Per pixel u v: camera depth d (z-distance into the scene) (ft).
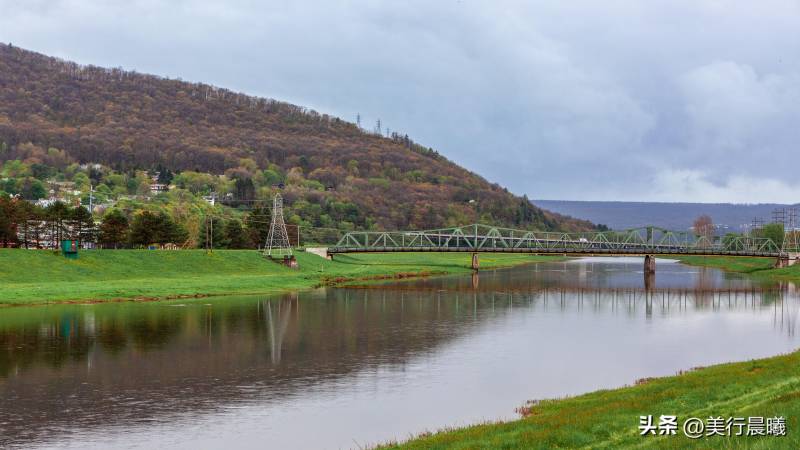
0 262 449.48
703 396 146.20
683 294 485.15
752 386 153.58
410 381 204.85
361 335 288.51
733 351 250.98
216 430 158.81
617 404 148.77
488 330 304.09
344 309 379.35
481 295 468.34
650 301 433.48
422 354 246.47
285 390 194.29
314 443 149.69
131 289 422.41
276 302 410.72
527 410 167.63
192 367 223.30
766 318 347.36
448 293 481.87
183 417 168.76
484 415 167.22
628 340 277.03
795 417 114.32
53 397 186.09
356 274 631.56
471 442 121.19
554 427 127.85
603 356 241.76
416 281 597.93
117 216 602.44
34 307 359.87
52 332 285.02
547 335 290.15
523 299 442.50
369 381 204.95
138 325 306.55
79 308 360.48
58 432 157.17
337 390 194.29
